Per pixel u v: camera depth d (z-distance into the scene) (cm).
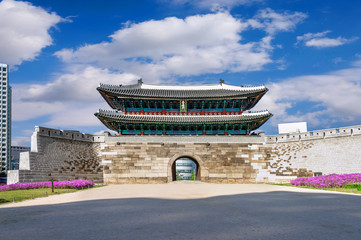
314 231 1375
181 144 6075
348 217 1723
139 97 6375
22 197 3012
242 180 5997
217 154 6081
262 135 6212
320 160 5600
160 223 1568
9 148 18125
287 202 2427
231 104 6706
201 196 3030
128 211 1981
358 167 5084
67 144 5534
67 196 3184
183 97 6481
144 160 5947
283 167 5988
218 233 1345
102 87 6188
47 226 1516
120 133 6331
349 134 5291
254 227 1465
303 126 7581
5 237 1301
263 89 6241
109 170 5853
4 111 18162
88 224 1552
